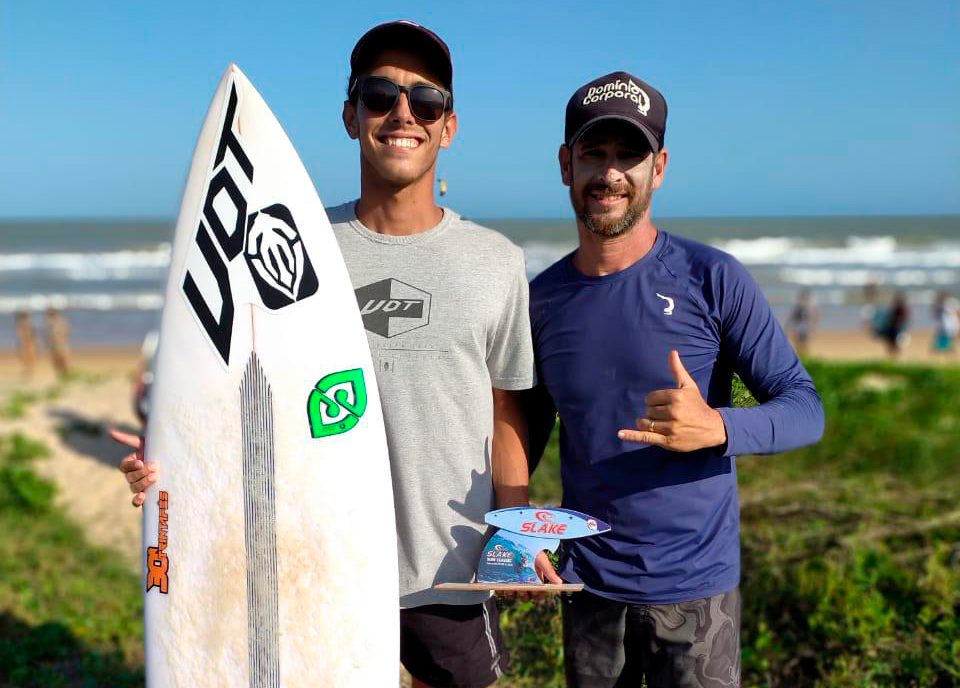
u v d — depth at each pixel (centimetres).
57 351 1606
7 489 691
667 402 199
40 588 505
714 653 223
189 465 236
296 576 232
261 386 234
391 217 229
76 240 5941
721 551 225
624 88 219
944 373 1056
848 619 367
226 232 238
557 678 337
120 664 405
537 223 8644
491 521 223
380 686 229
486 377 230
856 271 3841
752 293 221
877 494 542
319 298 231
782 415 210
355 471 229
